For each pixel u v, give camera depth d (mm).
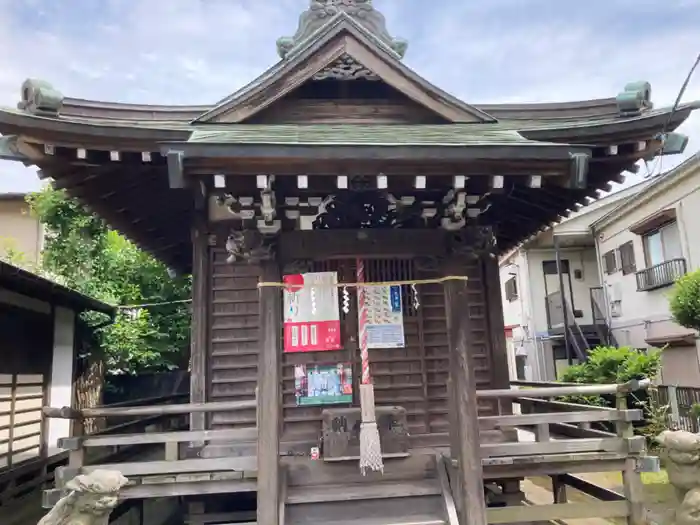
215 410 4801
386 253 4523
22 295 7512
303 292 5383
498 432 5688
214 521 5777
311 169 3738
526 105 5887
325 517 4359
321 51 4988
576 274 20359
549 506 4809
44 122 4223
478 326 6012
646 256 15898
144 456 6746
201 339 5645
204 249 5824
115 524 6293
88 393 10109
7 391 7090
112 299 12352
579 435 6020
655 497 9086
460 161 3803
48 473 7988
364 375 4449
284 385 5363
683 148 4516
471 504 4199
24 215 15438
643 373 12406
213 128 4773
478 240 4523
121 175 5219
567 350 17844
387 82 5086
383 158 3699
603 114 5590
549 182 4207
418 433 5363
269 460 4191
